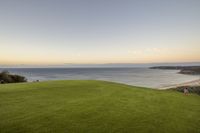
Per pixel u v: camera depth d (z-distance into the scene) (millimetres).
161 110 11516
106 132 7766
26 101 12727
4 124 8273
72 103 12383
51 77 119500
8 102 12367
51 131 7641
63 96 14711
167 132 8133
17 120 8820
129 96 15445
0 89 17578
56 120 8961
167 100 14648
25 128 7879
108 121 9094
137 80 85562
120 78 103500
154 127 8602
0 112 10055
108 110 10953
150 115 10359
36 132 7496
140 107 11969
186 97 16328
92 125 8484
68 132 7613
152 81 78250
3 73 41250
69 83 22766
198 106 13039
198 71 176250
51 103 12273
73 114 9969
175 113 11008
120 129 8164
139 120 9453
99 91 17375
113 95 15586
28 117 9289
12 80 40875
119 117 9758
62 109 10867
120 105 12234
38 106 11438
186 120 9797
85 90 17750
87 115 9891
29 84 21641
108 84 22438
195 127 8836
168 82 70750
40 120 8891
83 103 12461
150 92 17922
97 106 11773
